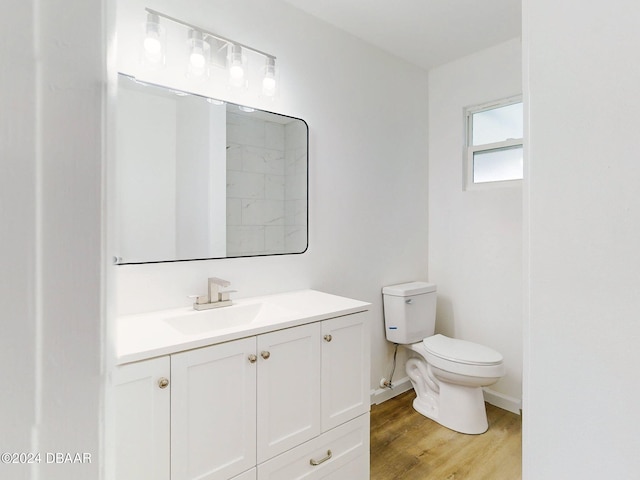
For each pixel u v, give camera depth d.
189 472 1.11
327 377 1.50
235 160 1.76
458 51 2.54
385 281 2.53
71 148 0.26
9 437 0.25
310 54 2.06
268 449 1.30
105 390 0.29
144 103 1.49
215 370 1.16
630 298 0.35
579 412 0.38
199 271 1.65
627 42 0.35
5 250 0.24
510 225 2.41
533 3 0.42
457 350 2.20
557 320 0.40
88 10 0.27
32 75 0.25
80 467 0.27
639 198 0.34
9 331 0.25
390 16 2.09
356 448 1.61
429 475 1.77
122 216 1.44
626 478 0.35
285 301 1.74
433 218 2.85
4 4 0.24
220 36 1.69
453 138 2.71
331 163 2.18
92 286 0.28
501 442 2.04
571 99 0.38
